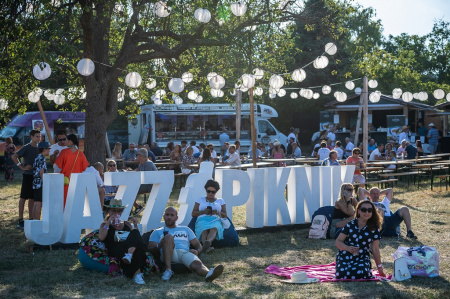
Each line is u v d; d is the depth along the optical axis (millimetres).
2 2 12586
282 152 22531
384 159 21656
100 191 10125
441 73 54156
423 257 6852
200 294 6023
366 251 6770
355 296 5957
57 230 8453
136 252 6820
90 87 15680
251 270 7316
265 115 30484
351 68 37156
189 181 9445
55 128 27500
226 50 17562
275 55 18406
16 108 18109
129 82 9602
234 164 17125
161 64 19875
